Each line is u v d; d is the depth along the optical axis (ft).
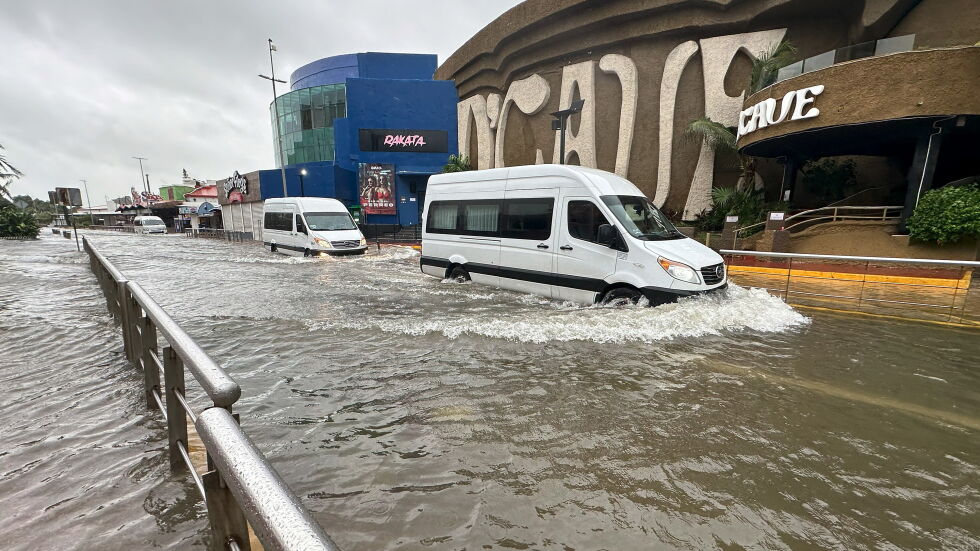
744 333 17.63
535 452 8.86
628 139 63.52
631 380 12.77
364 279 32.35
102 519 6.40
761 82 47.55
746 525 6.79
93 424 9.34
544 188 24.30
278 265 43.01
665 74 59.88
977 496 7.63
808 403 11.30
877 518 7.02
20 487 7.16
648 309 19.29
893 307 22.30
